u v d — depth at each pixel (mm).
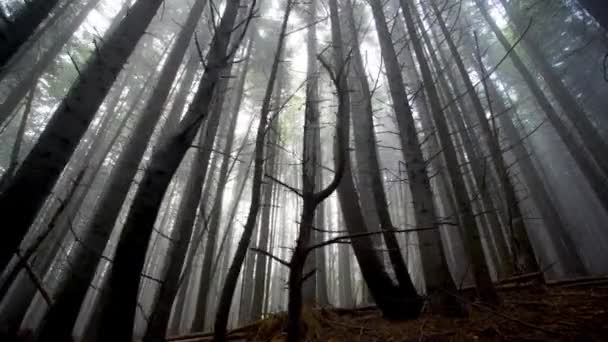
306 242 1485
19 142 6867
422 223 3273
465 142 6855
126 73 12016
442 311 2967
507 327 2520
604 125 13359
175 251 2883
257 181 2424
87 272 3328
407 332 2713
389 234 3324
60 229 8430
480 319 2752
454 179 3572
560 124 10578
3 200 2289
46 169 2555
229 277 2162
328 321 3422
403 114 3760
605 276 4281
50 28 9219
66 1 9125
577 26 11453
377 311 3889
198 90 2391
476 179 6715
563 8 10820
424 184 3424
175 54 5914
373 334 2844
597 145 9734
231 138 9500
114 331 1639
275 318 3691
